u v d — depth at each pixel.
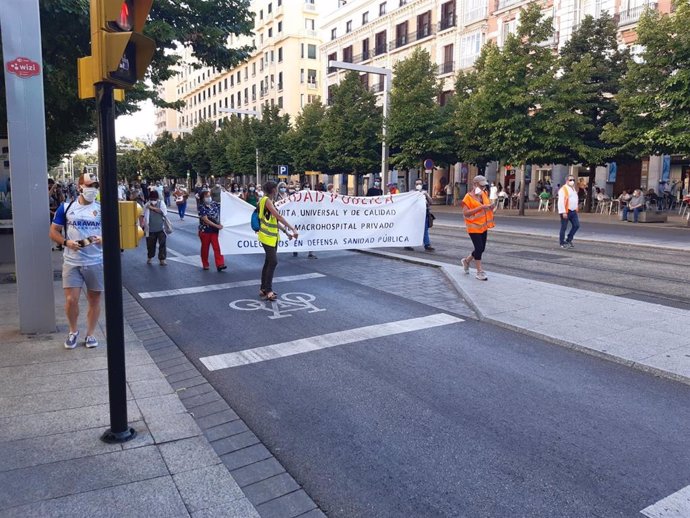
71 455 3.66
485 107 27.47
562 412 4.48
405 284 9.70
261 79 80.25
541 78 26.05
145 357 5.76
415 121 33.38
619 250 14.22
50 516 3.01
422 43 48.94
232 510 3.12
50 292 6.49
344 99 39.00
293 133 46.16
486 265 11.72
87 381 4.98
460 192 43.81
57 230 5.79
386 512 3.20
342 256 13.27
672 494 3.33
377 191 18.56
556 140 25.80
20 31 6.13
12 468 3.49
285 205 12.33
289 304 8.34
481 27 42.28
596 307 7.59
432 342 6.36
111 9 3.28
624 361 5.55
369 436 4.11
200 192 11.55
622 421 4.30
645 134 20.38
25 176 6.28
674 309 7.47
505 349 6.08
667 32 20.11
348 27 59.72
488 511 3.19
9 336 6.39
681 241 15.70
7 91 6.12
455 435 4.11
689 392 4.86
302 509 3.21
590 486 3.43
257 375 5.39
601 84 28.05
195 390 5.01
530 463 3.70
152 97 16.38
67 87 11.48
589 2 33.97
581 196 34.69
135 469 3.51
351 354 5.97
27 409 4.37
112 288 3.70
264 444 4.02
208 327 7.16
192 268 11.95
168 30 10.50
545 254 13.42
